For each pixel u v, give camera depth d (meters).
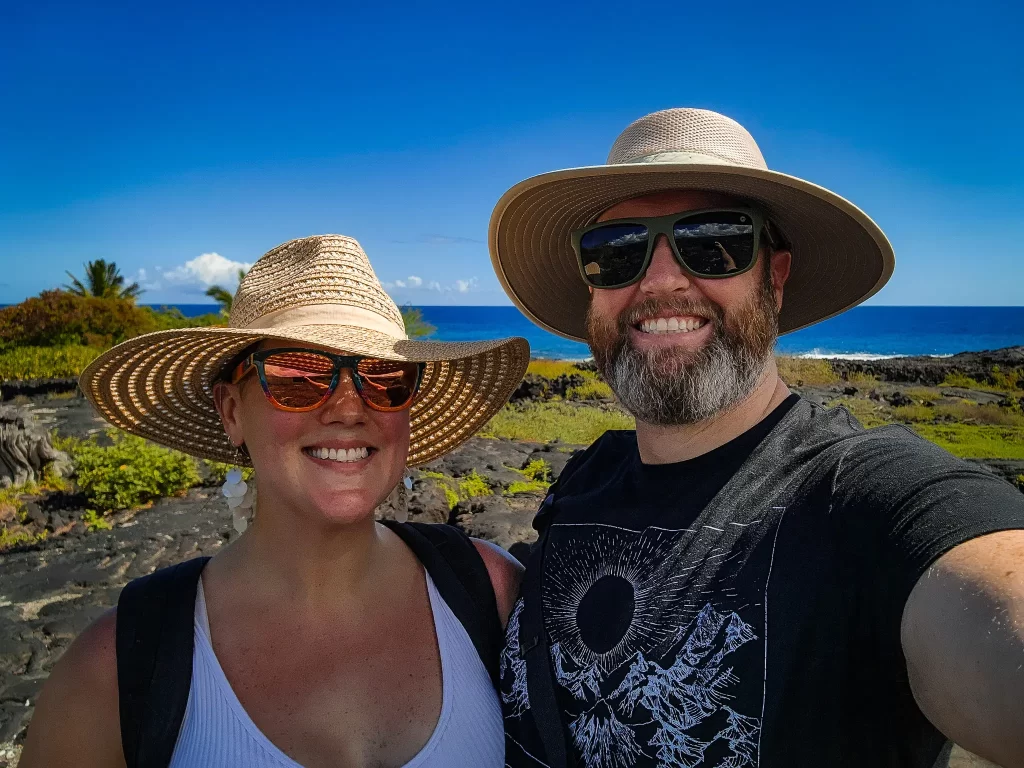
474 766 0.51
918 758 0.43
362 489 0.51
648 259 0.59
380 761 0.48
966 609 0.35
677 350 0.57
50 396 5.75
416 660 0.53
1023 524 0.37
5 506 2.58
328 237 0.58
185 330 0.51
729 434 0.56
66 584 2.00
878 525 0.42
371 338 0.53
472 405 0.70
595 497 0.59
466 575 0.58
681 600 0.48
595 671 0.50
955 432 4.61
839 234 0.65
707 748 0.45
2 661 1.57
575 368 9.13
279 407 0.50
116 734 0.46
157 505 2.75
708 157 0.58
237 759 0.46
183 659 0.47
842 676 0.43
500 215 0.69
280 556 0.52
